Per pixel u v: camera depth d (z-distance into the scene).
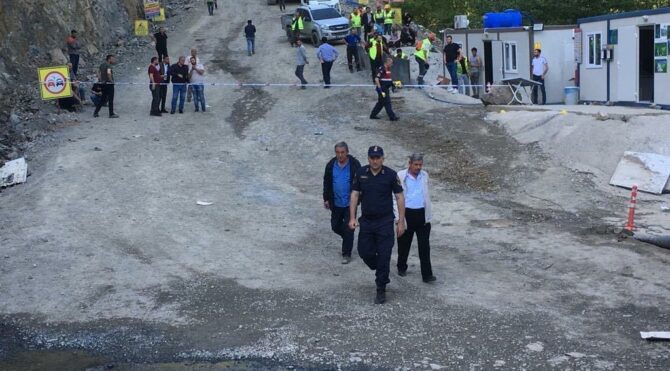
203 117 22.69
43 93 21.44
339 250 12.18
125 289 10.55
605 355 7.75
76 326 9.30
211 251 12.20
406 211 10.09
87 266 11.52
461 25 29.14
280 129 20.98
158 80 22.61
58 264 11.62
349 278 10.73
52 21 29.14
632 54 20.48
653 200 14.55
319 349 8.25
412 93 24.64
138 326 9.21
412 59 30.83
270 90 25.95
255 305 9.73
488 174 16.67
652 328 8.42
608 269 10.62
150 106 24.16
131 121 22.08
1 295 10.42
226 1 49.91
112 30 36.12
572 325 8.61
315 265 11.41
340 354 8.08
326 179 11.25
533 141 18.12
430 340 8.33
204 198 15.41
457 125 20.25
